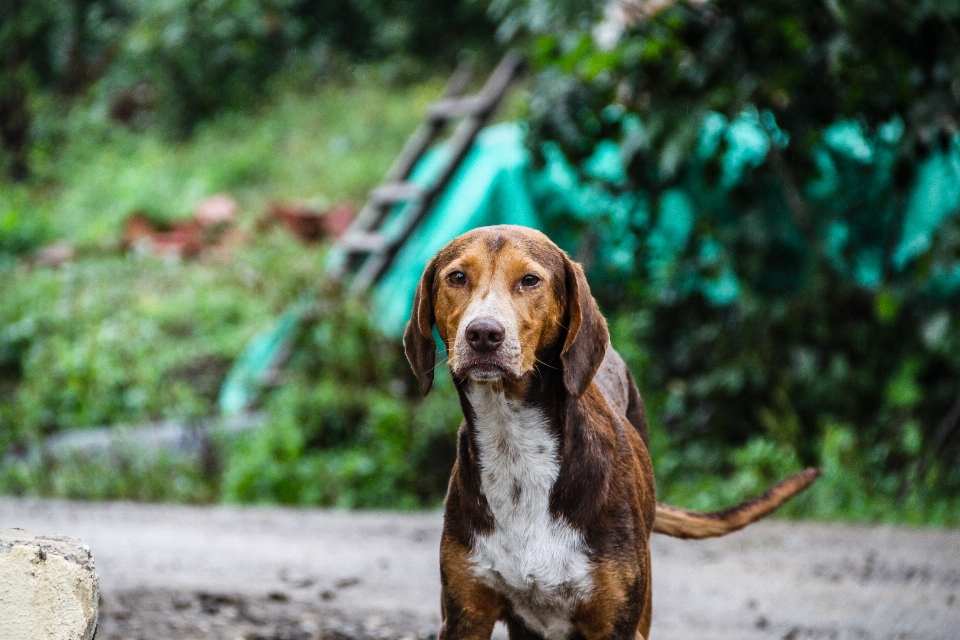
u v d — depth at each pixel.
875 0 8.78
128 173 19.59
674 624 5.40
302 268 12.45
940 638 4.99
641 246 10.77
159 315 13.87
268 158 19.67
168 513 9.33
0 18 22.27
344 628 5.10
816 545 7.61
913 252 10.36
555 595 3.66
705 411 10.45
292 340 11.49
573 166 10.54
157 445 11.02
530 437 3.66
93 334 13.22
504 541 3.67
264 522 8.81
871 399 10.12
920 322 10.04
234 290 14.38
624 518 3.70
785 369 10.23
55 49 23.20
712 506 9.04
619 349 10.61
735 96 9.76
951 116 9.15
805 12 9.58
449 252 3.85
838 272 10.20
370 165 18.69
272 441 10.42
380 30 22.30
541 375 3.69
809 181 10.26
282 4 21.73
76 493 10.65
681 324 10.91
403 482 10.18
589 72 9.77
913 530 8.24
